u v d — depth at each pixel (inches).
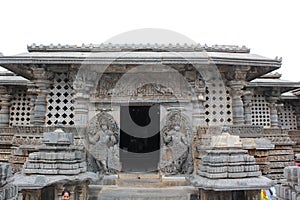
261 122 591.2
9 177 193.6
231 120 432.5
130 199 329.4
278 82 573.0
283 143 490.0
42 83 420.5
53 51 440.8
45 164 300.5
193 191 341.4
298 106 723.4
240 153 304.3
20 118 529.3
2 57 391.5
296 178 204.8
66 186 299.1
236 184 284.2
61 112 429.4
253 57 424.2
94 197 335.9
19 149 393.4
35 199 295.4
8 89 533.3
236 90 431.8
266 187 286.5
